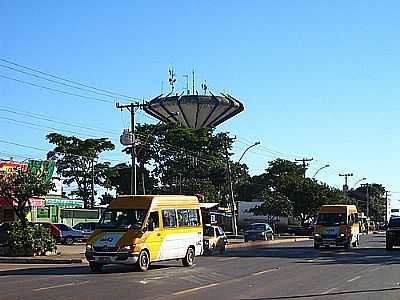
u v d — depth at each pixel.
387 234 42.50
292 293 17.75
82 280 20.81
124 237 24.03
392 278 22.50
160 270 25.17
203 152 91.62
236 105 66.81
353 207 48.25
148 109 67.38
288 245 52.28
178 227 26.88
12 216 49.31
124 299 15.96
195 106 65.94
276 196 88.06
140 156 89.12
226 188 90.94
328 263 29.81
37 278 21.59
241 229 90.50
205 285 19.61
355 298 16.80
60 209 66.25
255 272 24.61
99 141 82.12
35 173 34.69
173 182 89.38
